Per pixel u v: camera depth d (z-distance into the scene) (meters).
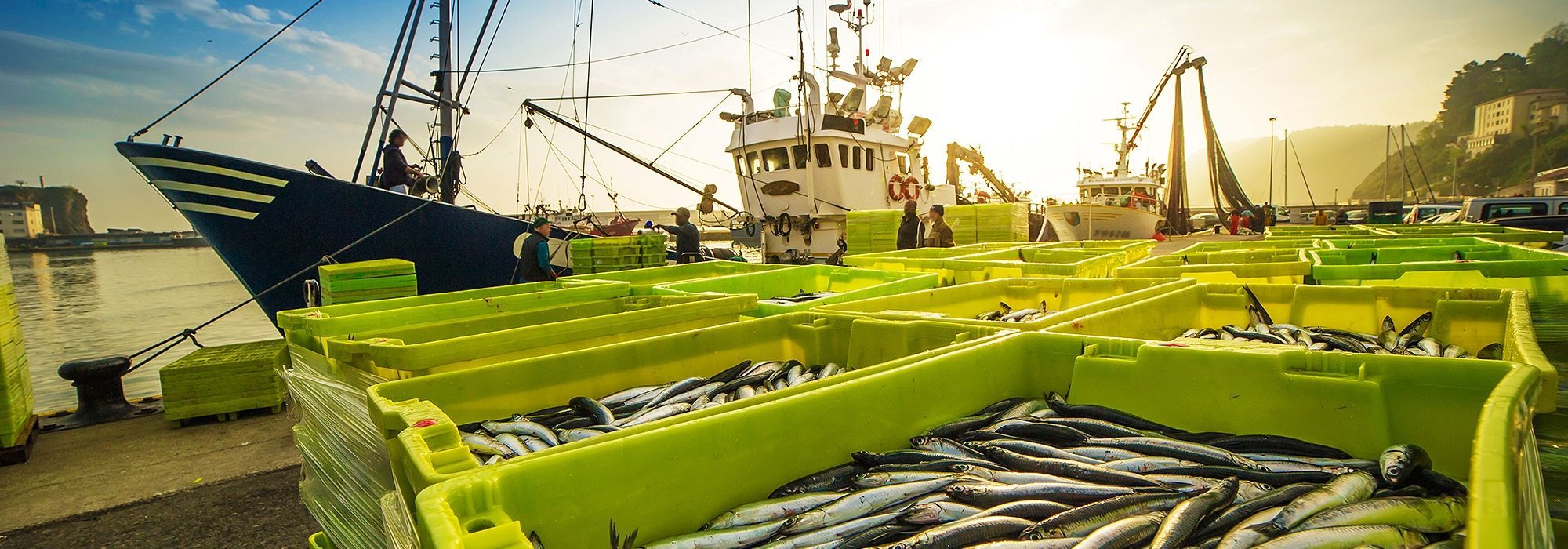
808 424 2.38
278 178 9.35
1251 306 4.79
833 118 17.31
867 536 2.08
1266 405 2.63
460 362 3.55
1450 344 4.16
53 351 14.95
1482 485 1.23
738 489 2.18
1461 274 5.02
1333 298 4.71
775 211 18.67
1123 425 2.83
